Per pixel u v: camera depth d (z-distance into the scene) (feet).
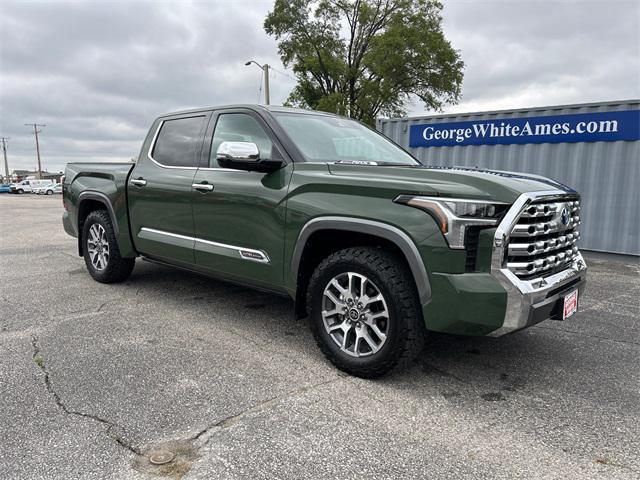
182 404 8.70
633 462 7.23
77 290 16.72
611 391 9.62
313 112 13.61
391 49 90.33
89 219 17.44
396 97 97.60
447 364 10.80
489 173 9.75
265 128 11.93
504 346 12.02
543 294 8.75
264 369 10.30
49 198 126.00
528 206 8.58
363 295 9.66
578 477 6.86
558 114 26.48
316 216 10.12
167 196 13.92
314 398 9.03
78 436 7.62
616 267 23.73
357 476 6.77
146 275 19.03
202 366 10.39
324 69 100.53
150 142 15.49
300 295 10.93
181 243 13.64
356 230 9.48
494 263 8.47
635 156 24.44
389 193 9.21
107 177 16.51
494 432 8.01
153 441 7.52
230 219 12.07
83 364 10.39
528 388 9.69
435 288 8.64
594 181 25.79
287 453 7.27
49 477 6.62
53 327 12.80
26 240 30.89
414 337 9.18
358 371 9.81
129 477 6.64
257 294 16.39
